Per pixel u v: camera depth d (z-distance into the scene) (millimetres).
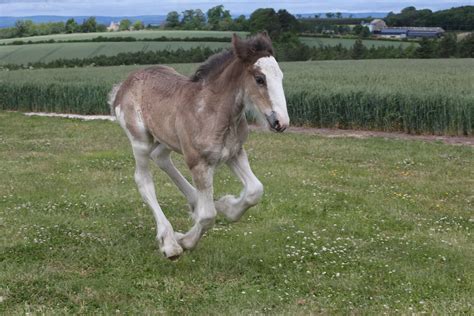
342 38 64875
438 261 6703
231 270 6363
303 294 5773
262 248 7047
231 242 7258
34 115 23516
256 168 12047
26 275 6164
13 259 6711
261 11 51344
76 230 7734
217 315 5281
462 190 10344
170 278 6137
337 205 9227
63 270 6410
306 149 14555
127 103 6766
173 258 6328
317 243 7301
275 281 6102
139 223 8086
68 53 57750
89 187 10312
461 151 14336
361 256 6844
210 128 5715
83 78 28109
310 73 28969
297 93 19953
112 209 8852
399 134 18266
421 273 6266
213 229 7789
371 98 18969
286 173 11562
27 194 9820
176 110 6035
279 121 5191
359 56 49812
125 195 9672
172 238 6406
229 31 72375
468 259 6758
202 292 5824
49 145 15297
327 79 24953
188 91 5980
